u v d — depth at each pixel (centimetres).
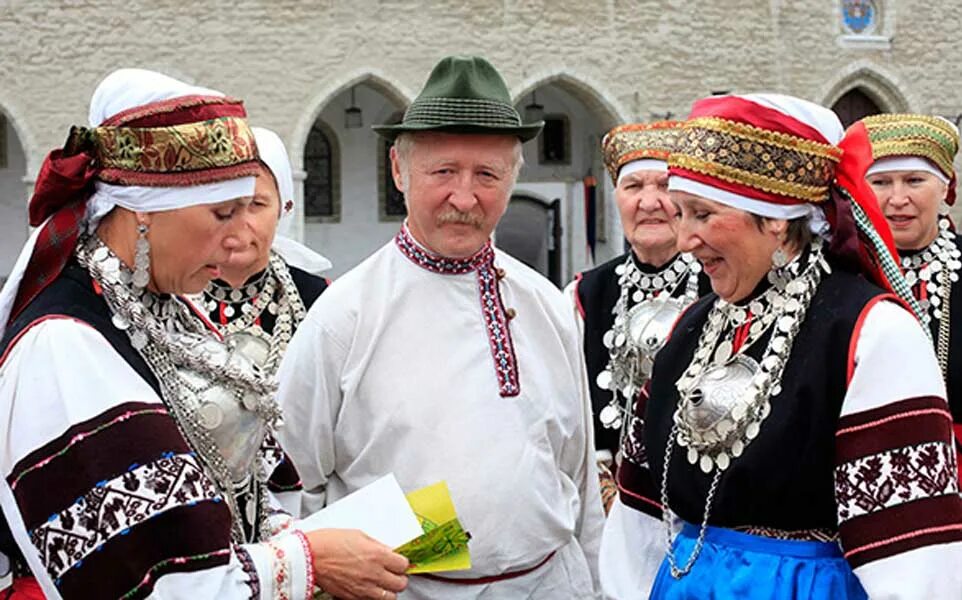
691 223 240
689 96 1931
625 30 1894
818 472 228
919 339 224
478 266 294
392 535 247
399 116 1973
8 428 201
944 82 2066
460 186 278
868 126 412
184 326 238
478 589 284
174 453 199
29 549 199
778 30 1962
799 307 235
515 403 289
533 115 1950
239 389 230
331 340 288
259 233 351
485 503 280
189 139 205
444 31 1816
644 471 272
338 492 298
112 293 212
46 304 208
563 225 2078
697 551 244
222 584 197
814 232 240
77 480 193
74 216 212
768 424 231
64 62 1688
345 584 228
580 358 316
